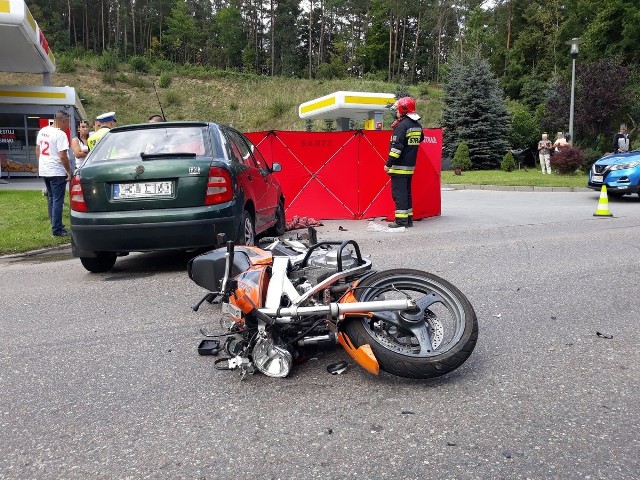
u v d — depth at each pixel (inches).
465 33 2861.7
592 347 155.4
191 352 159.3
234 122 2258.9
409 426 113.4
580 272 242.8
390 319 132.0
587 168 1026.1
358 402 124.6
